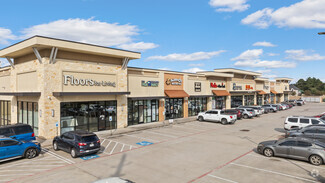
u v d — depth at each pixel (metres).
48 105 20.22
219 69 46.84
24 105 23.84
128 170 12.82
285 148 14.73
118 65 25.78
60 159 14.99
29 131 17.91
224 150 17.11
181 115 35.97
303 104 74.44
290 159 14.80
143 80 29.70
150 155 15.80
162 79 32.12
